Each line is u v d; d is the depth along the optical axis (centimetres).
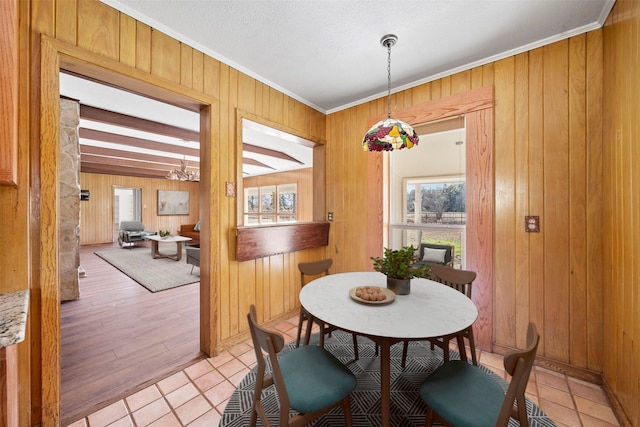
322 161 338
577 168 187
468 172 230
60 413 151
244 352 221
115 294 359
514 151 210
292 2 163
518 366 91
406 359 208
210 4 164
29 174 132
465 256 237
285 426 106
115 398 164
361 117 305
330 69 242
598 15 172
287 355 143
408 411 155
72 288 336
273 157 595
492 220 218
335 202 330
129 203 1009
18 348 128
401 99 274
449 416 103
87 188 809
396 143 197
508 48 209
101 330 255
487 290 220
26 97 132
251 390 172
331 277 210
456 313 139
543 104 198
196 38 198
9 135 102
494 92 219
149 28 178
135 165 674
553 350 195
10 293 123
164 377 186
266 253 259
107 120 320
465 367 129
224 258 226
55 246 139
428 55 219
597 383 178
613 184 160
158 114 329
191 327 263
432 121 253
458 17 175
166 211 966
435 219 293
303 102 305
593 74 181
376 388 175
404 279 167
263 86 258
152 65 179
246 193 898
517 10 169
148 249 730
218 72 219
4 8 100
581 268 185
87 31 151
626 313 144
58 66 140
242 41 202
